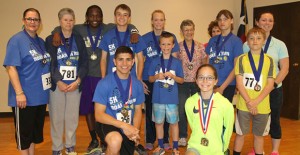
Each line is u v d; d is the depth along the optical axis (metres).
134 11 6.19
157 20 3.52
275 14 5.95
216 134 2.44
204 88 2.47
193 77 3.80
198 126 2.50
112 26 3.73
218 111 2.44
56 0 5.80
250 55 2.92
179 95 3.79
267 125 2.93
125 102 2.72
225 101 2.46
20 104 2.79
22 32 2.87
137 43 3.37
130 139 2.58
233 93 3.27
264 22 3.10
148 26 6.31
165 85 3.33
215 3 6.68
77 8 5.90
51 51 3.10
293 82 5.64
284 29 5.77
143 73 3.67
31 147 3.14
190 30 3.80
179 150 3.67
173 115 3.35
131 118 2.77
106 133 2.62
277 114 3.23
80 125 5.02
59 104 3.20
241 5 6.50
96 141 3.66
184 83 3.79
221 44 3.27
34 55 2.88
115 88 2.70
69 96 3.26
